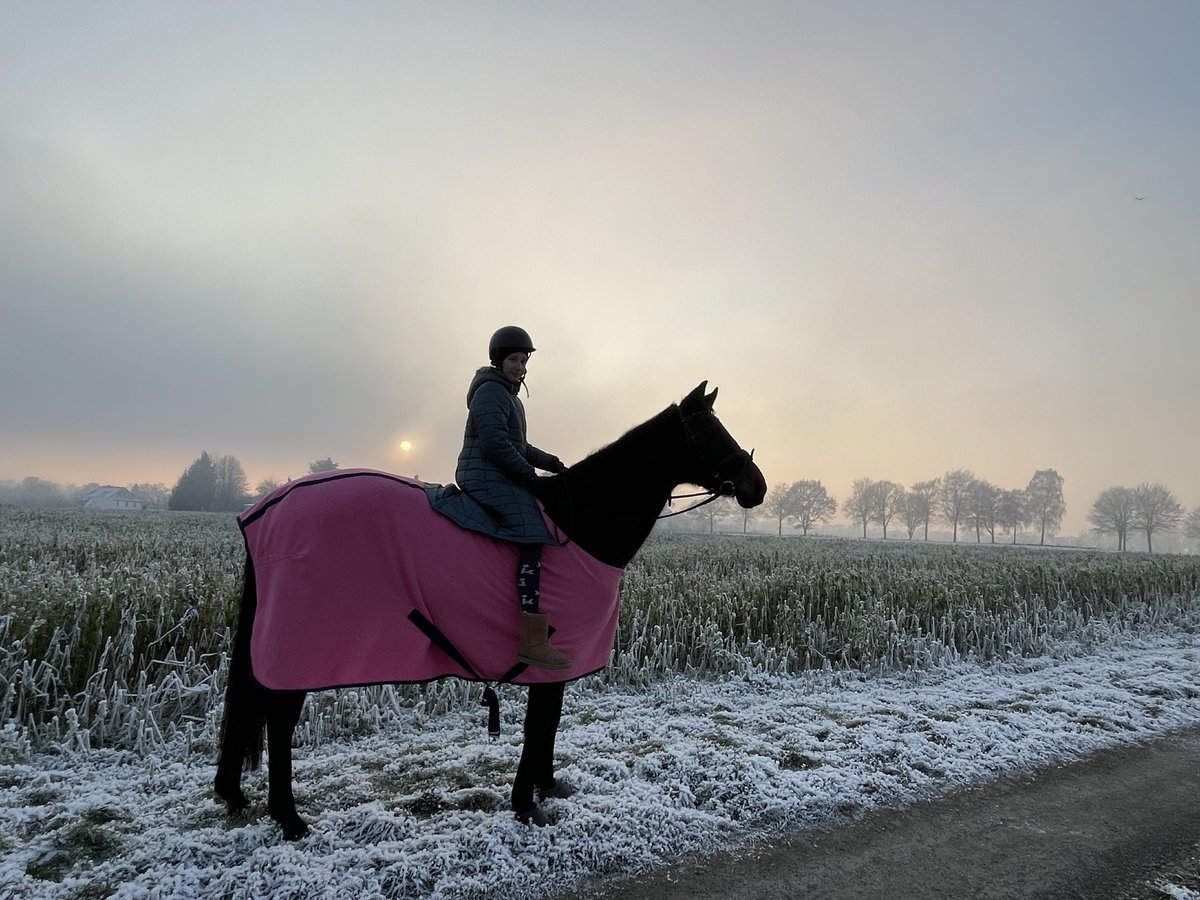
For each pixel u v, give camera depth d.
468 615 3.30
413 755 4.47
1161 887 3.23
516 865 3.16
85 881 2.90
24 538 12.77
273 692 3.11
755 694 6.38
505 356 3.75
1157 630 10.15
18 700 4.57
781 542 30.05
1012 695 6.37
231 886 2.91
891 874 3.30
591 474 3.71
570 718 5.52
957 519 103.81
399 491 3.38
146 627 5.53
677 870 3.26
